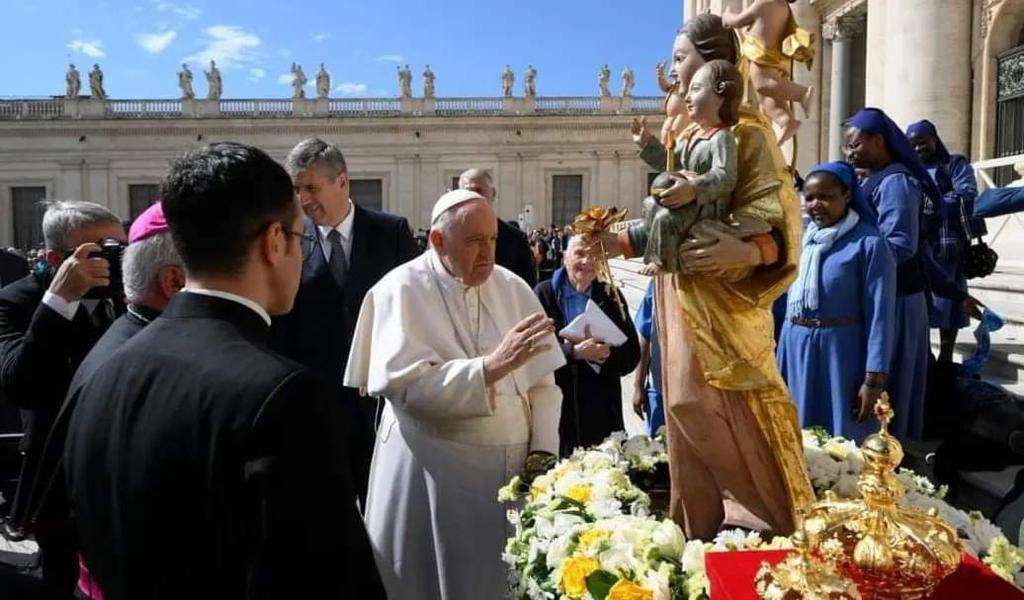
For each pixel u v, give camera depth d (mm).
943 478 3871
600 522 2156
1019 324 5527
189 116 41719
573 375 3910
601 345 3211
